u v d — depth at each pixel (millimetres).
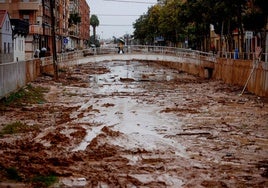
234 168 16641
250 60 46781
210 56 66188
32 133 22531
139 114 30359
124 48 70312
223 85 52625
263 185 14570
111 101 37562
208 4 58281
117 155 18312
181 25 83438
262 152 19578
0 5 81188
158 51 69375
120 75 69375
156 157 18141
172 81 59438
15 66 37344
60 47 111625
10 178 14062
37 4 81188
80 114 29594
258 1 44438
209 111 32188
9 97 33781
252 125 26453
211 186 14352
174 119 28500
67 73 65062
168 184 14438
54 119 27469
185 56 67188
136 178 14969
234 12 52906
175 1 89125
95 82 56156
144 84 55000
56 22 101750
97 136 21859
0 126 24406
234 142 21656
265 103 36562
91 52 69188
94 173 15391
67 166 16266
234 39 71438
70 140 20984
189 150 19688
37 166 15812
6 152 18016
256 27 52156
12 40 63656
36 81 50281
